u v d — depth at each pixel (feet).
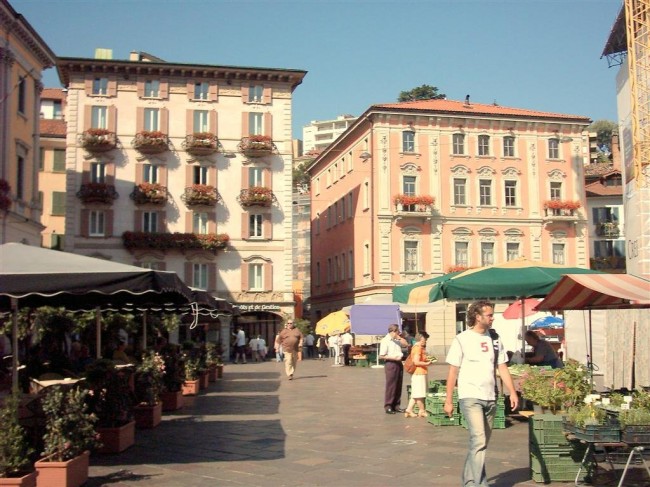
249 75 159.02
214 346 87.04
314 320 214.69
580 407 28.68
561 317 97.76
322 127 542.57
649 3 107.55
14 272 28.09
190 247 153.17
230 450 36.78
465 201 167.32
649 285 36.40
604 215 194.80
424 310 148.36
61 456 28.12
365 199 168.76
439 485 28.40
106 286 28.81
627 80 114.11
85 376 36.52
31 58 115.14
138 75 155.02
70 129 151.74
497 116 169.17
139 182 153.38
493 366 26.16
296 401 61.57
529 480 28.91
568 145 174.60
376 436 41.06
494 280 44.01
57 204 171.42
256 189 156.56
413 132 166.30
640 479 28.30
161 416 50.11
